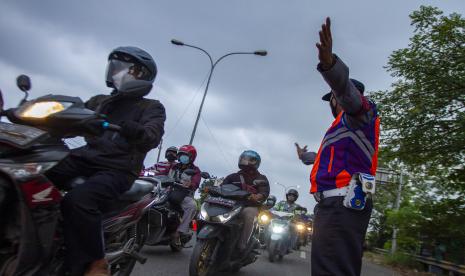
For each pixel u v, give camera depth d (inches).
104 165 124.9
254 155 265.0
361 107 105.3
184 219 285.9
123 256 147.5
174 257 279.4
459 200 599.5
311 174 119.0
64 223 113.9
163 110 140.6
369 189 106.2
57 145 110.9
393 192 1122.0
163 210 262.1
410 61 581.0
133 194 143.3
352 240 106.6
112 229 137.9
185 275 226.2
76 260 114.6
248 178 265.6
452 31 561.3
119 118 137.4
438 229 612.7
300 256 482.0
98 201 118.3
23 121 109.3
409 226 643.5
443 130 575.5
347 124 111.0
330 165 112.7
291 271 324.8
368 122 109.8
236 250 228.5
